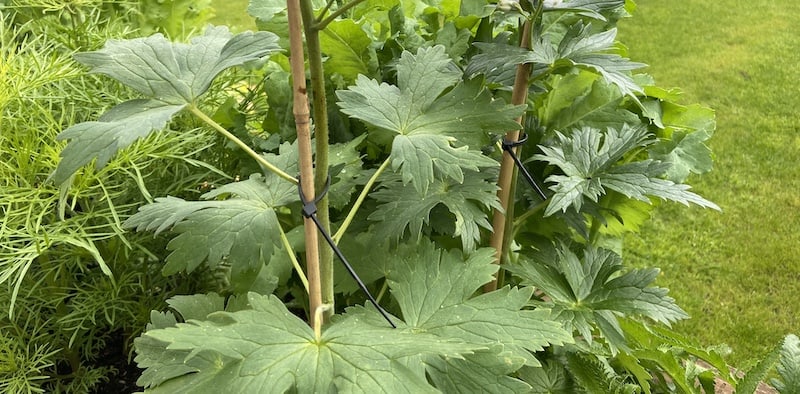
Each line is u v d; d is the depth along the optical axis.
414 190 1.06
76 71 1.34
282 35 1.41
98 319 1.40
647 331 1.25
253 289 1.13
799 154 3.01
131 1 1.90
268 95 1.39
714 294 2.27
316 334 0.76
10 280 1.20
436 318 0.92
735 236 2.54
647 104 1.45
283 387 0.69
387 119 0.88
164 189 1.40
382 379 0.70
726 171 2.91
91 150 0.75
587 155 1.14
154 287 1.40
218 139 1.44
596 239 1.57
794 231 2.55
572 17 1.42
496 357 0.84
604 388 1.19
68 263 1.35
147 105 0.81
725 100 3.46
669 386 1.46
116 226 1.16
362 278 1.13
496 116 0.87
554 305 1.09
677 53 4.01
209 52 0.88
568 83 1.45
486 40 1.26
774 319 2.15
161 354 0.92
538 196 1.32
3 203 1.15
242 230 0.91
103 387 1.38
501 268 1.19
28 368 1.22
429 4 1.52
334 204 1.10
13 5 1.67
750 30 4.29
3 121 1.30
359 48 1.31
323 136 0.80
